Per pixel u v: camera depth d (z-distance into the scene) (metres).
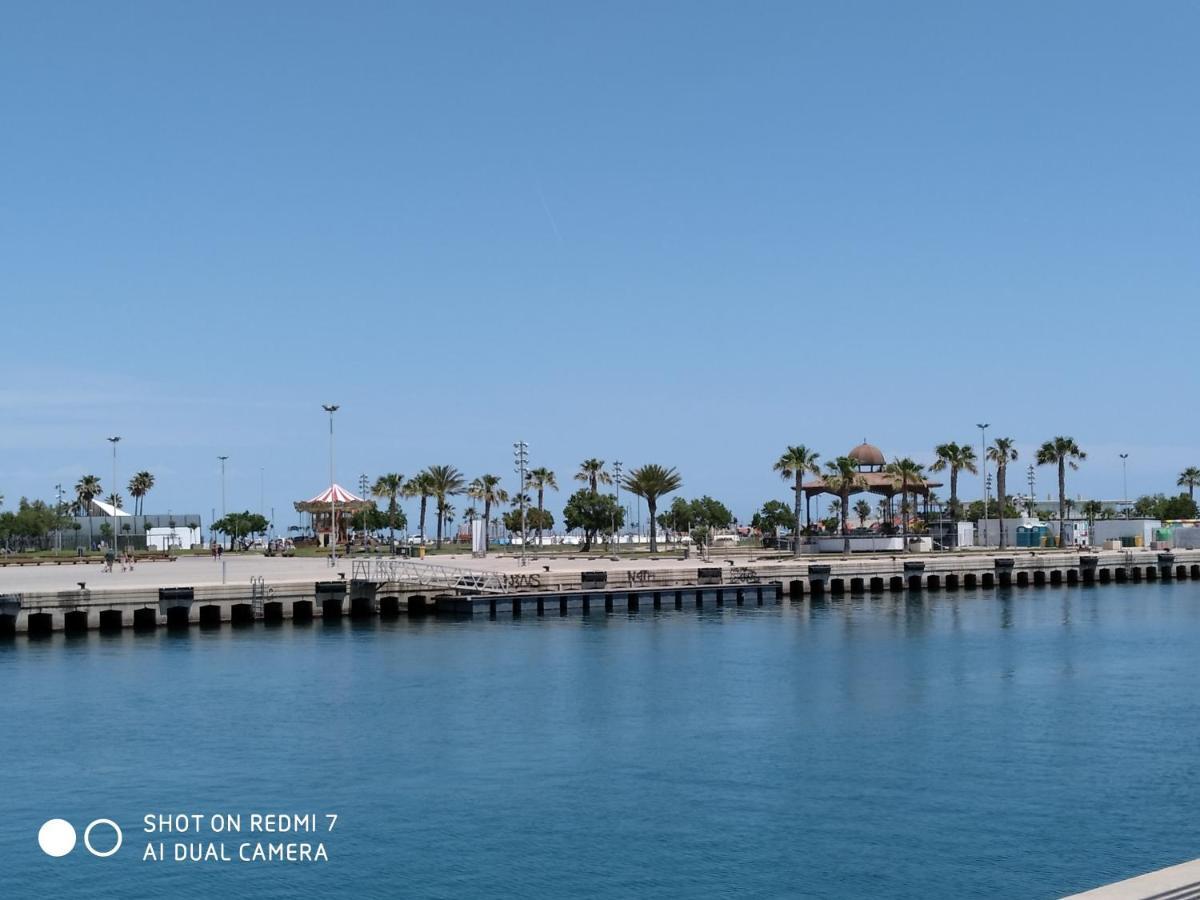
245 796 37.28
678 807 35.84
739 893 29.14
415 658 65.31
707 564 129.12
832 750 42.66
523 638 74.94
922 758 41.44
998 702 51.88
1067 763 40.72
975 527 189.50
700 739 44.47
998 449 194.50
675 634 77.69
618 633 78.06
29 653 66.81
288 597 83.50
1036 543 178.50
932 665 63.19
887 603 104.44
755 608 98.44
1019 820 34.47
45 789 38.19
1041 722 47.41
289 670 60.81
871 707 50.69
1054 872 30.39
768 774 39.44
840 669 61.66
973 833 33.34
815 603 104.31
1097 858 31.38
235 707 50.75
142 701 52.06
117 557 154.88
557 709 50.34
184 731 46.06
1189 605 101.81
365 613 87.25
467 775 39.50
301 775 39.62
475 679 58.16
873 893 29.05
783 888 29.41
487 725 47.09
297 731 46.03
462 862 31.42
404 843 32.88
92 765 40.97
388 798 36.97
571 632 78.50
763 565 112.88
